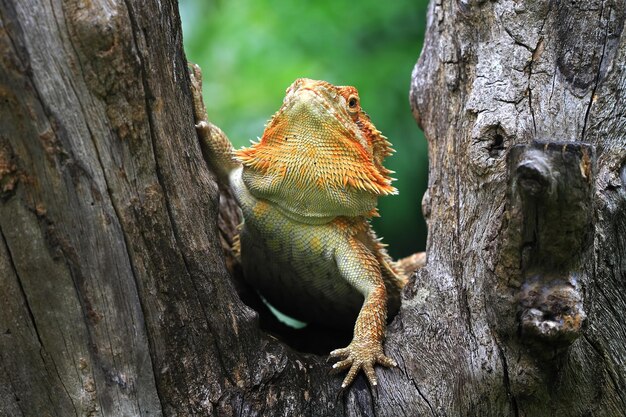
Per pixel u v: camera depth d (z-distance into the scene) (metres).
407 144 10.33
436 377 4.91
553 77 5.30
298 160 5.41
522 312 4.38
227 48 11.20
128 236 4.18
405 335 5.21
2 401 4.27
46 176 3.89
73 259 4.05
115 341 4.25
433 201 5.83
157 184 4.30
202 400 4.54
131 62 3.98
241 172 5.92
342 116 5.43
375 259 5.88
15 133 3.78
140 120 4.11
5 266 3.99
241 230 6.14
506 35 5.51
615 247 5.04
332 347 6.57
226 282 4.76
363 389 4.94
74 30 3.75
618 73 5.22
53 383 4.25
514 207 4.22
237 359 4.73
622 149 5.11
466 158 5.37
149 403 4.40
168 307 4.41
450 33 5.96
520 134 5.11
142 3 4.09
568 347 4.48
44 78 3.76
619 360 4.94
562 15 5.44
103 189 4.05
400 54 10.84
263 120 10.43
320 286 6.07
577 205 4.00
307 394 4.84
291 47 10.97
